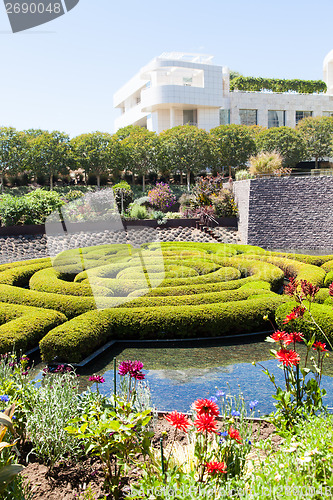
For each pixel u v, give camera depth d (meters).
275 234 19.03
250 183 18.94
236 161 36.34
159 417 4.11
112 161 34.88
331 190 18.42
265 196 18.98
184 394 5.12
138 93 51.12
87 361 6.12
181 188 34.94
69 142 34.78
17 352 5.97
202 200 21.33
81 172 40.38
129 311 7.17
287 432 2.73
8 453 2.58
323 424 2.64
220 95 43.31
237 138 35.88
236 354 6.50
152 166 36.12
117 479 2.58
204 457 2.52
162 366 6.07
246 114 45.97
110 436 2.57
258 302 7.43
